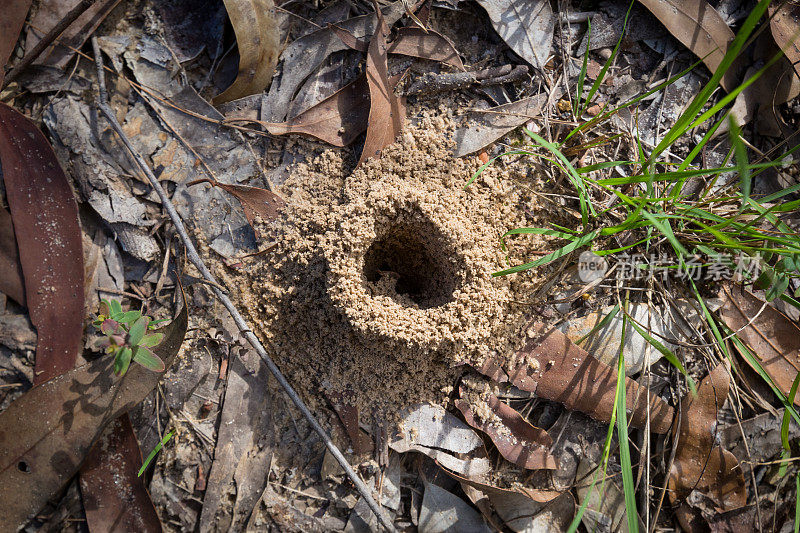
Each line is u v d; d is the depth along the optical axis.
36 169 0.23
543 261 0.21
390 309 0.22
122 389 0.22
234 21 0.23
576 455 0.23
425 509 0.22
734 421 0.23
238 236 0.23
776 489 0.23
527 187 0.23
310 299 0.22
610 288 0.23
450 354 0.22
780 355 0.23
